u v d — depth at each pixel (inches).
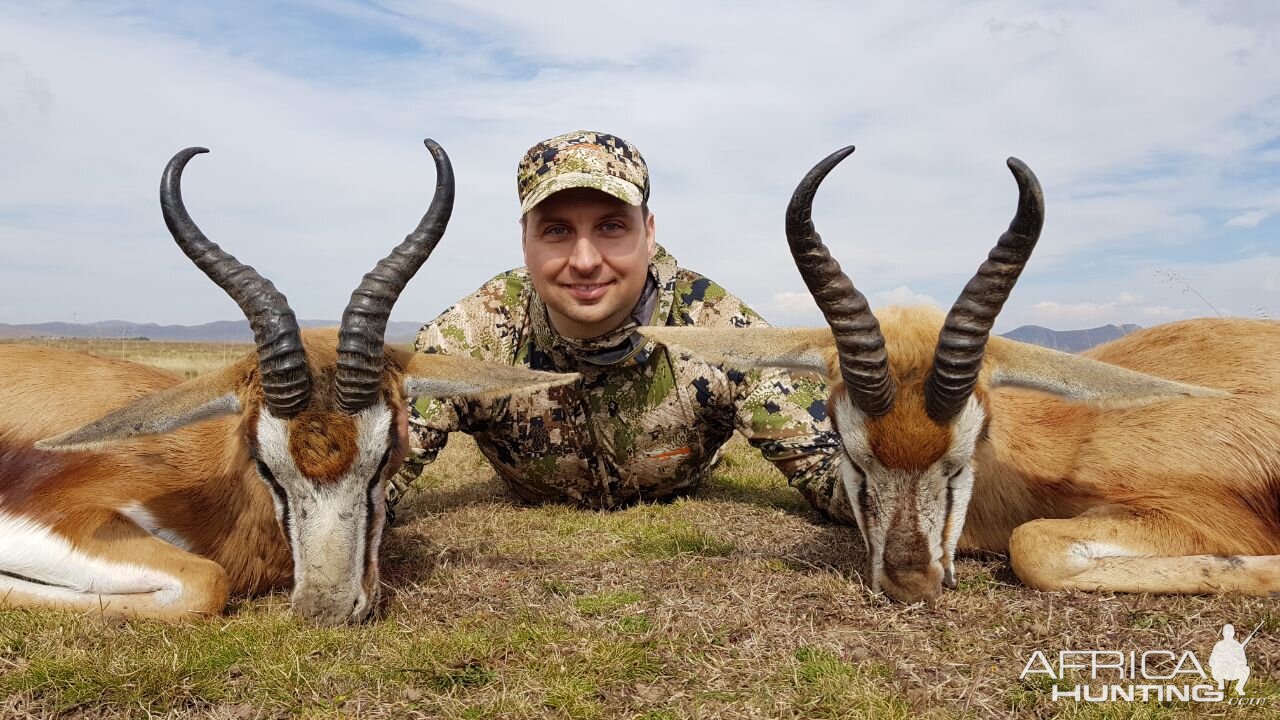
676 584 35.0
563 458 49.2
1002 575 36.1
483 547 42.5
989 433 35.1
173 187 31.8
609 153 41.4
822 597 32.8
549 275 41.6
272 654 27.8
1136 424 38.1
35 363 40.1
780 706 24.3
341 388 30.1
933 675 26.2
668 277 50.0
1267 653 27.1
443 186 32.6
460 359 34.5
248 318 30.2
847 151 28.6
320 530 30.4
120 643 29.2
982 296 29.0
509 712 24.1
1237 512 35.7
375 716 24.3
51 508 34.0
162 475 36.4
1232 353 39.4
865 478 32.7
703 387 47.5
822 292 29.9
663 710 24.4
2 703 25.1
